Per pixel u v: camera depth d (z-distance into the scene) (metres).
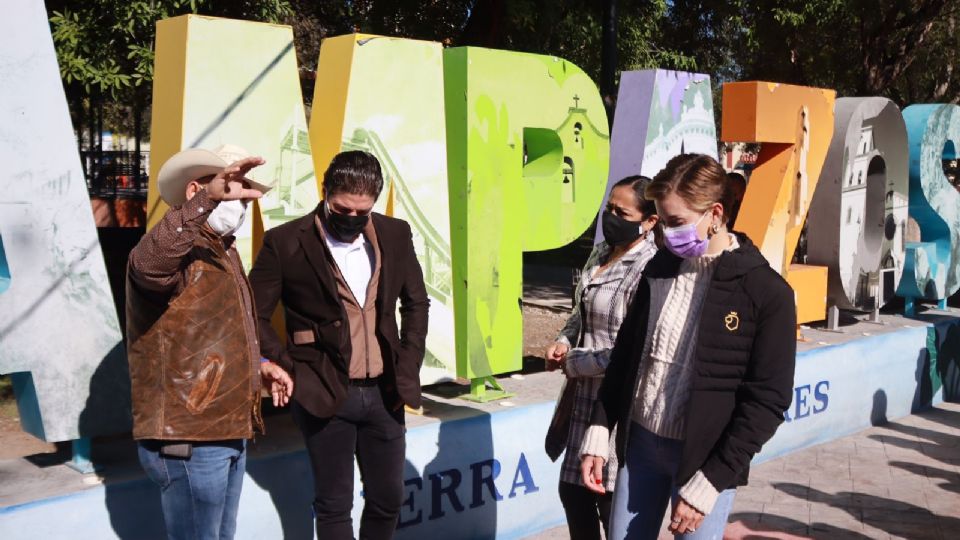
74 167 3.76
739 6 15.05
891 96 19.75
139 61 8.28
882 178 8.13
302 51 14.55
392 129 4.76
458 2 12.03
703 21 16.67
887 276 8.33
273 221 4.32
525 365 7.23
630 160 6.27
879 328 8.22
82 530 3.62
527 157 5.99
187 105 3.97
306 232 3.58
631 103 6.34
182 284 3.21
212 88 4.04
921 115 8.61
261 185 3.08
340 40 4.69
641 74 6.32
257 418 3.42
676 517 2.95
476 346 5.23
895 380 8.02
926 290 8.83
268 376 3.50
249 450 4.19
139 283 3.10
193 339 3.21
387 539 3.88
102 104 14.15
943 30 17.73
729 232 3.16
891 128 8.08
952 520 5.70
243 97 4.15
